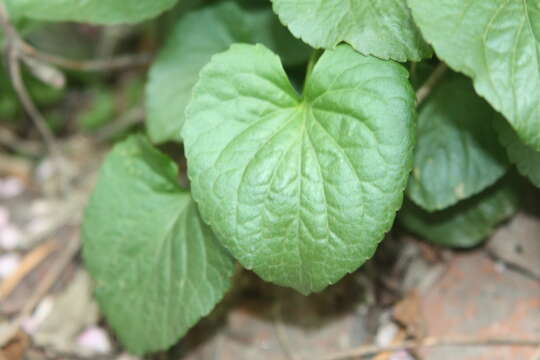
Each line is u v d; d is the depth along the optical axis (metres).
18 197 0.50
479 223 0.39
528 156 0.35
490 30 0.32
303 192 0.33
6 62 0.45
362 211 0.32
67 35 0.59
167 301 0.37
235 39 0.40
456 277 0.40
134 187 0.38
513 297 0.39
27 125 0.56
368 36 0.33
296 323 0.40
